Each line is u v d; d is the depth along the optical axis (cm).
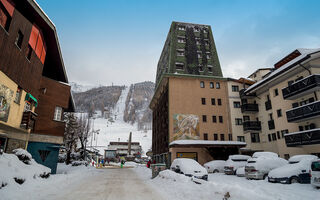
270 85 2697
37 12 1310
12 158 962
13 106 1188
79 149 4291
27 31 1291
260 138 2967
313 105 1830
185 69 3294
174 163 1700
